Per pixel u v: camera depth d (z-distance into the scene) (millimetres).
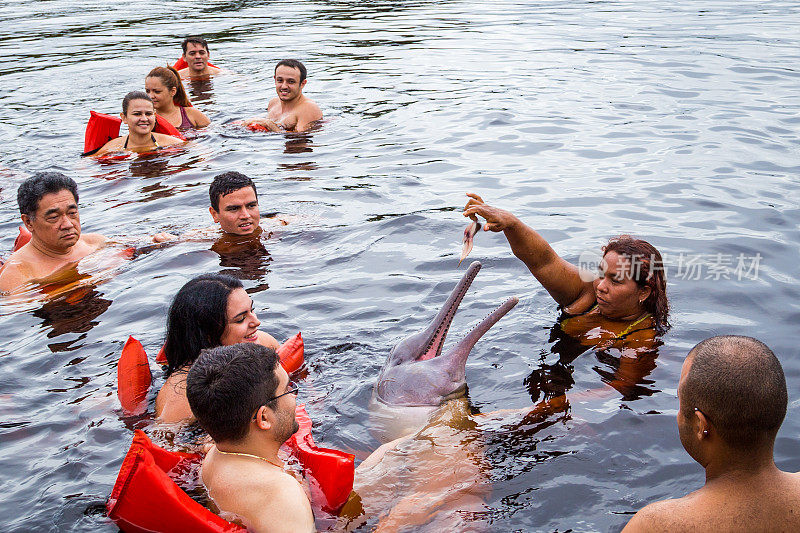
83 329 5086
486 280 5582
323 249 6297
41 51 16656
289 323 5008
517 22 18141
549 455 3568
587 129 9375
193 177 8359
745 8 18672
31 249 6172
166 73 10367
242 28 19062
